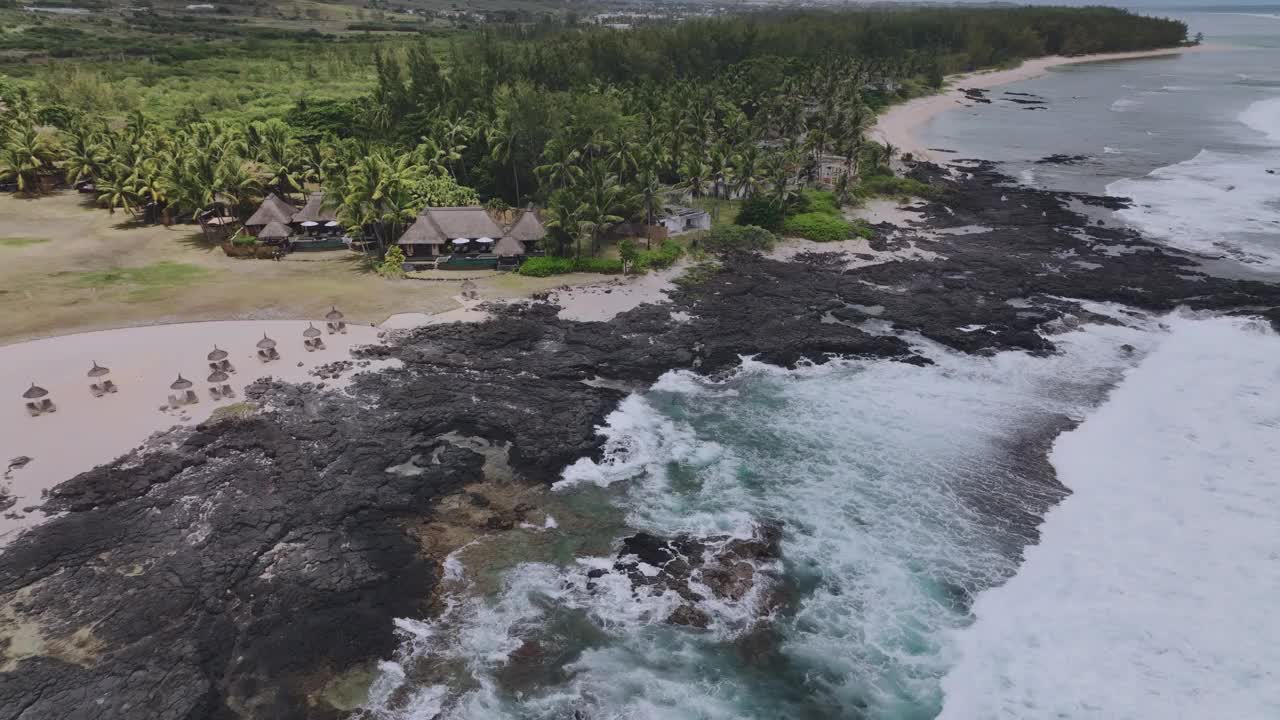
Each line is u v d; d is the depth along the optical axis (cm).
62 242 7800
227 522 3888
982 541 3981
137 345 5581
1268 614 3412
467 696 3114
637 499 4291
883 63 18575
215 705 2986
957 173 11419
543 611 3534
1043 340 6088
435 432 4753
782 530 4069
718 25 17962
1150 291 6900
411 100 10381
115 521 3850
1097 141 13525
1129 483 4341
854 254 8038
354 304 6425
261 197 8425
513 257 7294
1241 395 5156
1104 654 3278
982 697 3120
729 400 5319
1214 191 10062
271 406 4859
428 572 3709
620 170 8444
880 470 4566
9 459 4259
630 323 6316
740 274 7462
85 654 3128
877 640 3409
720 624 3491
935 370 5706
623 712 3080
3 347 5481
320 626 3366
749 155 9456
